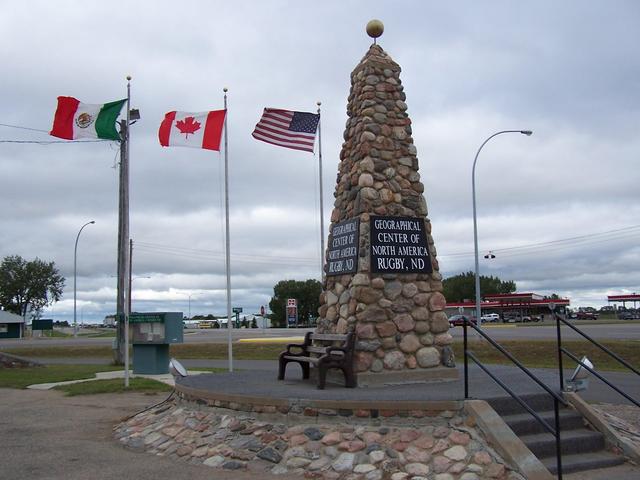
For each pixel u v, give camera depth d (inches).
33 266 3368.6
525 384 355.3
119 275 939.3
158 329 754.2
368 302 373.4
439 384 366.6
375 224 385.4
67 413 464.1
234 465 285.7
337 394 317.4
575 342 927.7
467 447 265.4
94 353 1259.8
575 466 274.7
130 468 290.0
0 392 602.5
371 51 420.8
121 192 945.5
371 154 397.7
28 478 273.9
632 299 3240.7
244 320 3535.9
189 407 363.9
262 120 603.8
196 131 619.2
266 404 313.1
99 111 622.2
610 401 501.4
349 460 270.8
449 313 2992.1
